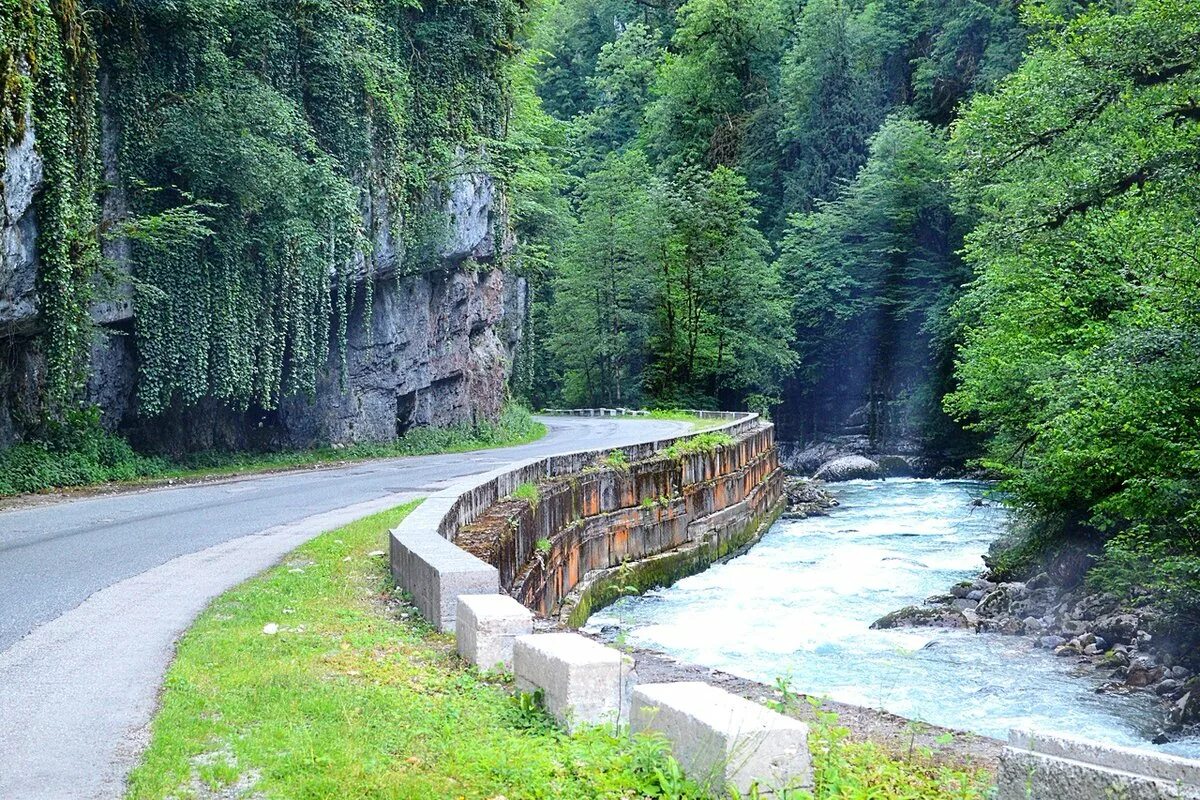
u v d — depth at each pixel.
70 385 25.95
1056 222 22.17
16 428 25.64
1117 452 18.98
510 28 50.00
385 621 10.62
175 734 6.71
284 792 5.74
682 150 94.69
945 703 16.14
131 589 12.14
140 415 30.72
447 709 7.39
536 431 56.25
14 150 22.36
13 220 22.69
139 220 27.55
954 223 73.75
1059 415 20.95
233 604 11.20
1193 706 14.90
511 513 18.28
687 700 6.05
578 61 117.25
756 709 5.88
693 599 26.92
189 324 29.94
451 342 47.72
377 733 6.81
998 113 22.02
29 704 7.54
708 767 5.55
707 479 35.44
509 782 5.96
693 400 78.25
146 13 28.73
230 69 31.17
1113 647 19.64
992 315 29.34
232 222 30.95
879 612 24.78
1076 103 20.98
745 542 37.69
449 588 10.20
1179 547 19.02
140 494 23.95
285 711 7.24
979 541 37.53
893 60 85.50
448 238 43.72
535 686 7.61
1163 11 19.44
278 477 28.88
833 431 79.88
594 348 80.31
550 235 83.44
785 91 89.31
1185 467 18.12
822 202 80.50
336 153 36.25
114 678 8.24
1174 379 17.78
